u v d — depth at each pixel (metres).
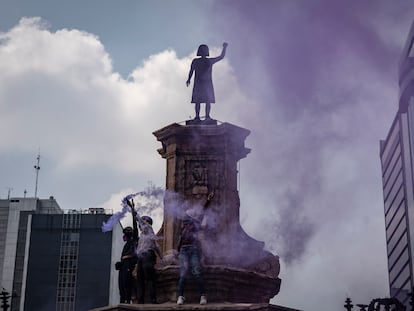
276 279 25.59
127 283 23.97
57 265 117.81
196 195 26.17
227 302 23.59
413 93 88.50
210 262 24.92
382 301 28.03
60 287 116.31
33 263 118.12
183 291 23.72
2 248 125.94
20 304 117.56
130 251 24.28
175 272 24.00
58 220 119.88
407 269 108.00
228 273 24.05
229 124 26.47
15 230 126.69
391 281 121.75
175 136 26.77
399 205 114.19
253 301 24.88
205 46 28.19
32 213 127.44
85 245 118.12
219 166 26.53
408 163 104.88
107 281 116.44
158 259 25.52
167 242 25.67
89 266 116.88
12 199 129.62
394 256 119.44
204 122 27.30
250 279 24.67
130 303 23.70
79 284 116.44
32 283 117.00
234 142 26.86
